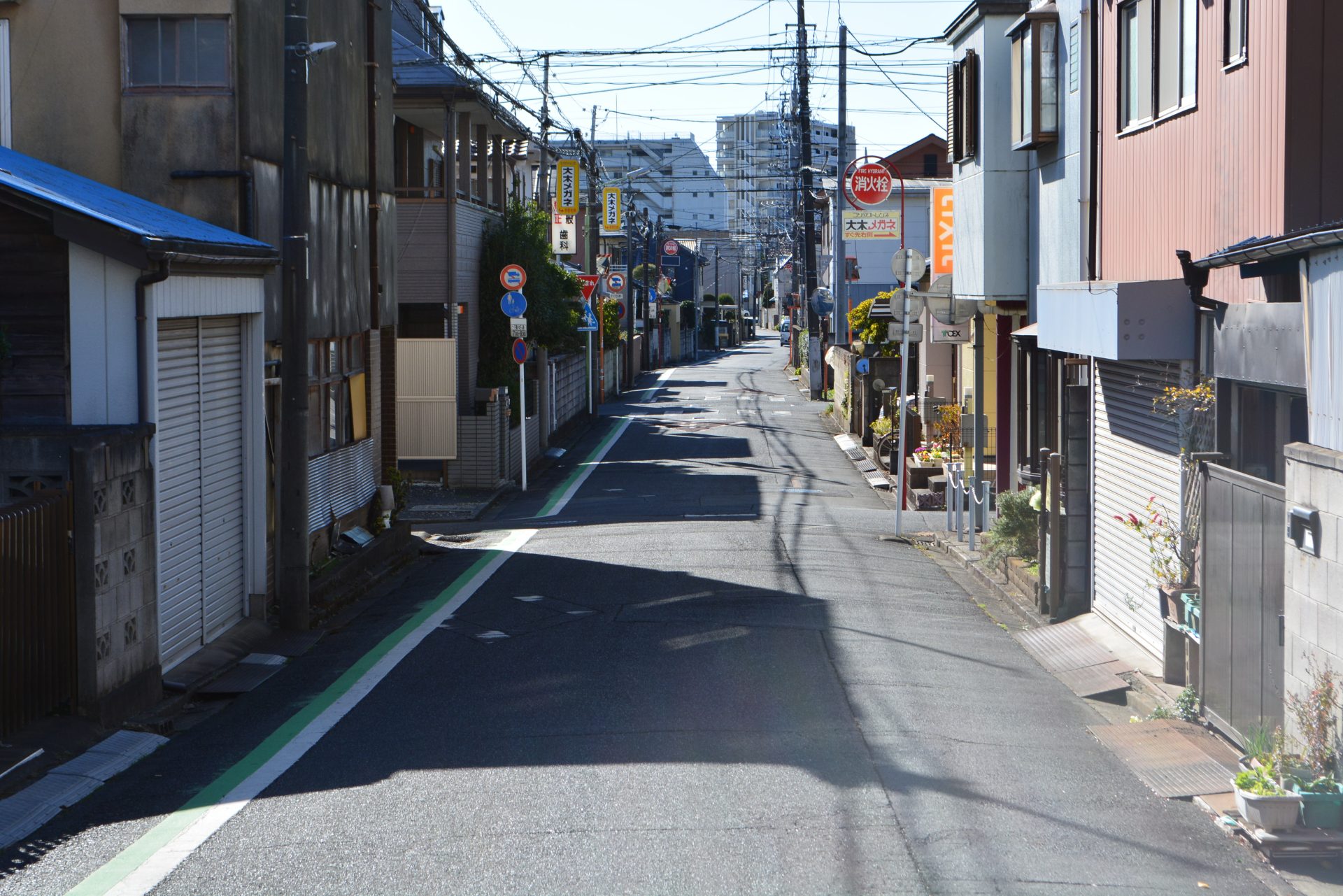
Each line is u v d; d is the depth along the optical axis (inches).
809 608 503.8
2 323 367.2
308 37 527.2
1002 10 631.2
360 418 640.4
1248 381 333.1
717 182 5979.3
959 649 442.3
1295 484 279.1
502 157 1253.7
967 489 820.6
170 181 477.4
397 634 474.9
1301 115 326.3
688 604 512.4
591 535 733.9
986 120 636.7
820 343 1916.8
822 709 352.5
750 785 284.2
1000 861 240.1
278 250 513.7
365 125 644.7
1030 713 358.9
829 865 237.1
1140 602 422.9
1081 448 485.1
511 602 526.9
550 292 1212.5
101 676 345.7
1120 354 376.2
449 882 232.8
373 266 654.5
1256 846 251.3
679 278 4202.8
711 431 1476.4
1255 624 306.7
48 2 474.0
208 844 257.8
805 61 1743.4
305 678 415.8
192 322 424.2
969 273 679.7
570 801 276.2
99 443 346.6
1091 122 508.1
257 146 490.3
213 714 377.4
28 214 363.6
